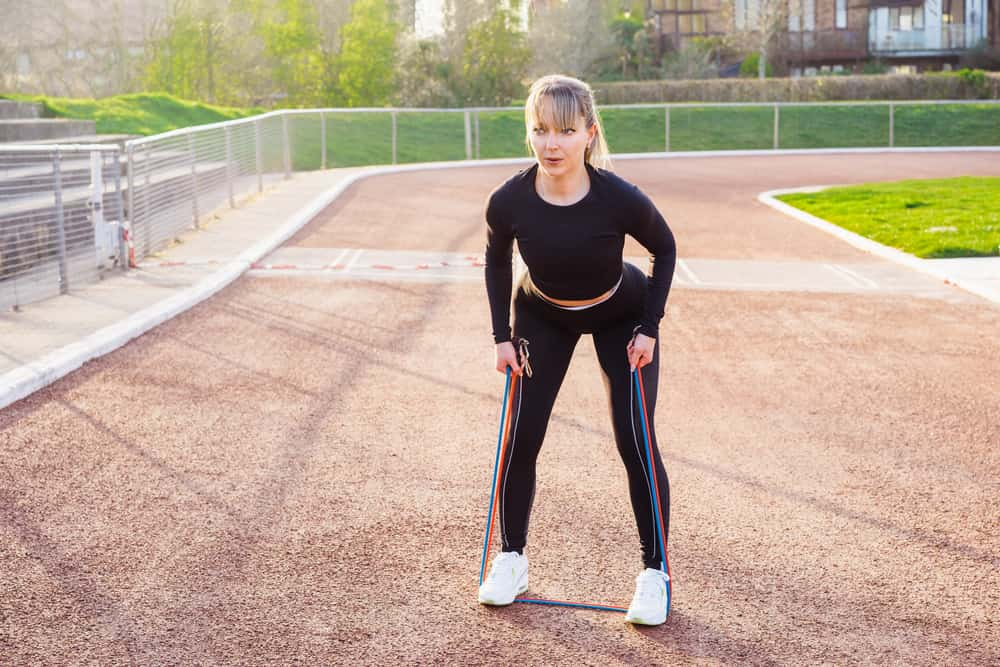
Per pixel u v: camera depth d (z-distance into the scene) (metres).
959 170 25.58
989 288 9.78
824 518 4.24
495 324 3.35
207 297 9.17
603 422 5.61
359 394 6.12
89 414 5.56
